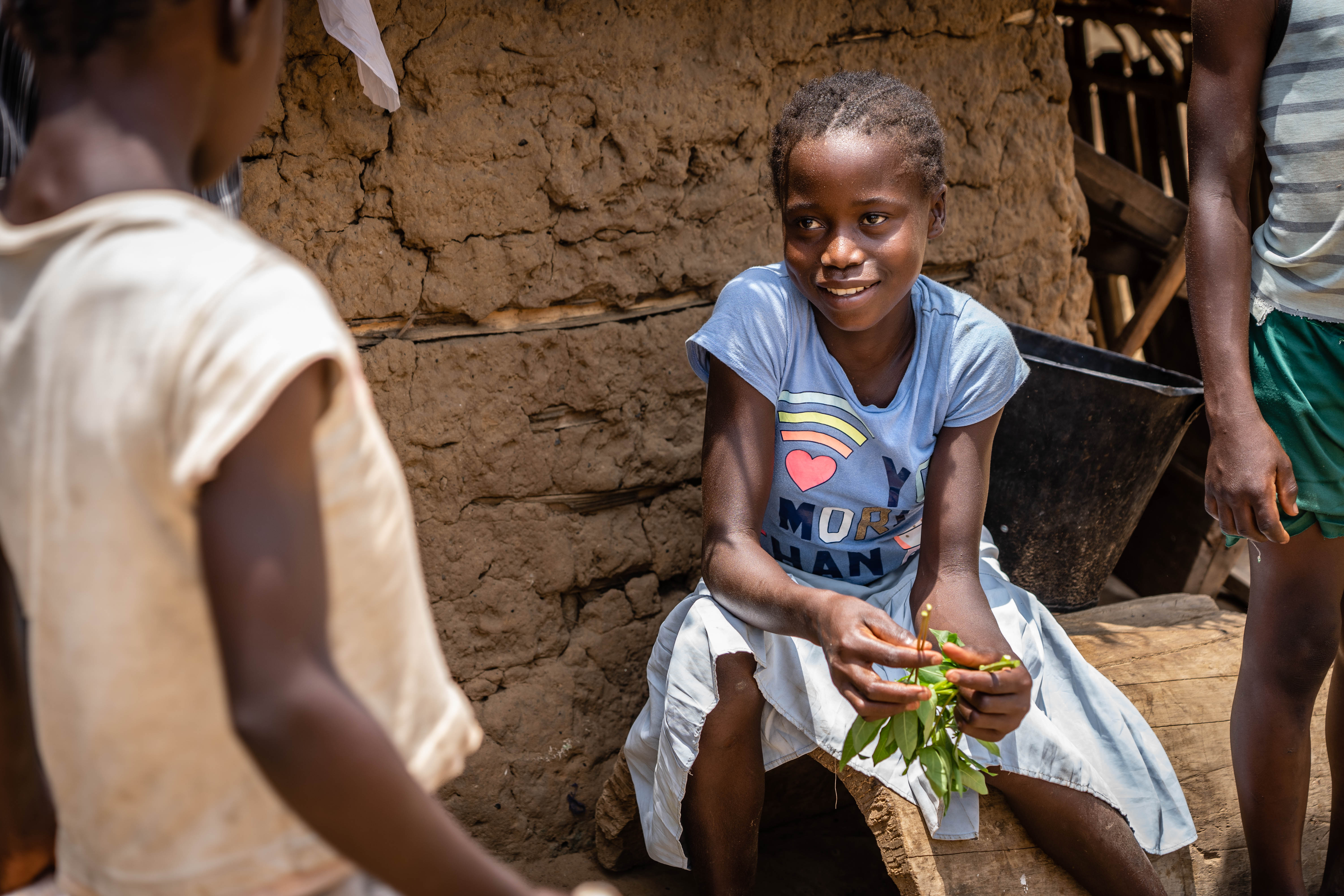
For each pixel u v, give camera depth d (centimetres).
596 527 271
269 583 77
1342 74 186
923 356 217
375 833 81
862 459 218
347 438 87
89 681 86
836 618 178
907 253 198
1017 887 201
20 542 88
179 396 78
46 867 124
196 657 87
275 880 93
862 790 202
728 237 279
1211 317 196
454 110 240
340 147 232
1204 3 196
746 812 215
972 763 191
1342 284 191
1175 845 212
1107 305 414
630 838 256
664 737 211
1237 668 254
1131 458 261
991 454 266
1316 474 200
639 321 272
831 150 192
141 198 83
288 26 222
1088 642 259
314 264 235
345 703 79
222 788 90
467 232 247
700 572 288
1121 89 397
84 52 85
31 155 89
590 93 254
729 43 269
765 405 214
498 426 255
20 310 85
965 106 296
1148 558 381
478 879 86
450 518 253
